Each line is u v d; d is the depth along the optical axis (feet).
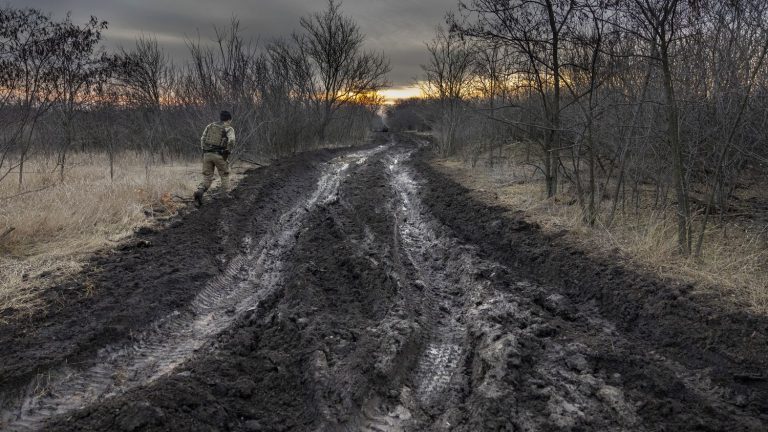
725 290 16.85
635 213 26.32
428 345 16.12
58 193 29.22
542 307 18.80
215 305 19.27
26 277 18.49
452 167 55.11
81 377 13.32
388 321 16.96
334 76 93.81
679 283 17.76
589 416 11.69
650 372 13.48
